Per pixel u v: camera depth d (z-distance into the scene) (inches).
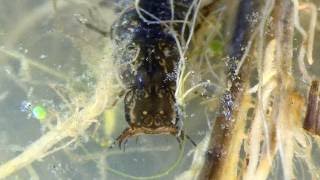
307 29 3.0
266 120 2.8
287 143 2.8
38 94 3.1
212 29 3.0
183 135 3.0
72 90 3.1
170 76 2.9
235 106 2.9
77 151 3.1
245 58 2.9
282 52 2.8
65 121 3.0
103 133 3.1
